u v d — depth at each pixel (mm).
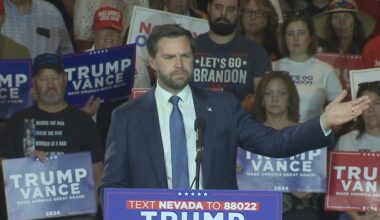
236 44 19859
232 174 12164
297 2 23250
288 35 20000
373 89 18078
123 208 10484
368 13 23031
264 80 18266
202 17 22219
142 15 20484
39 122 17906
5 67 18438
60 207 16750
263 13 21172
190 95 12273
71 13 22500
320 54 20547
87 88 18781
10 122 17953
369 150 17609
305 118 19812
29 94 18547
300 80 20000
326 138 11617
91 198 16812
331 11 21469
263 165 17094
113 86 18906
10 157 17812
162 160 11984
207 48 19859
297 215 17484
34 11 20891
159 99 12273
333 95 20016
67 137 17891
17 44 20219
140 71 20375
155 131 12094
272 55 21359
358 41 21609
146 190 10461
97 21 20328
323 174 17062
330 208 17062
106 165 12227
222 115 12164
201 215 10430
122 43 21391
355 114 11352
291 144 11773
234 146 12172
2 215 18078
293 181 17094
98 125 19000
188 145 12070
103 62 18781
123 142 12133
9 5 20562
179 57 11844
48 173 16688
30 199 16641
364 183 16969
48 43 21125
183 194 10445
